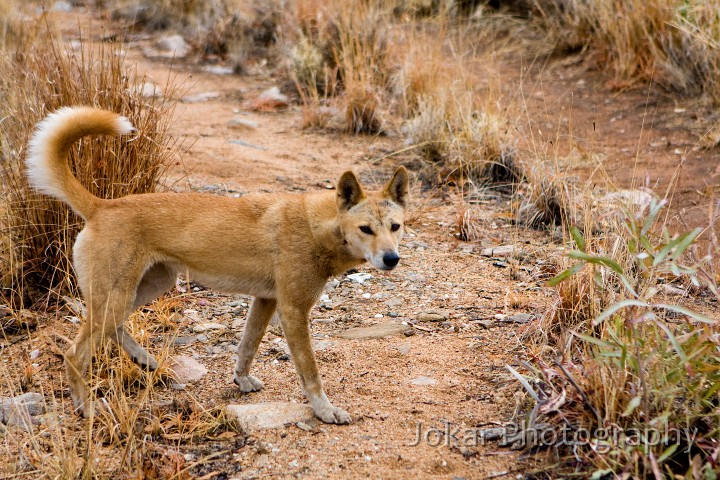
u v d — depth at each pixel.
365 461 9.05
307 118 22.77
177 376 11.07
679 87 22.08
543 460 8.98
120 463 9.07
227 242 10.50
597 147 19.92
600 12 24.42
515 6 29.97
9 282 13.25
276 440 9.55
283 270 10.31
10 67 15.42
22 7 25.02
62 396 10.47
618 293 11.87
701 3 21.69
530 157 19.08
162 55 29.00
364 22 25.33
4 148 13.42
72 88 13.67
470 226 15.98
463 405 10.22
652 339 9.09
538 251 15.22
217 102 24.84
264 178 18.41
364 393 10.66
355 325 12.70
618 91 23.11
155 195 10.73
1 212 13.35
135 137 13.27
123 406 9.88
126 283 10.24
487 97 21.92
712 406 8.68
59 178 10.29
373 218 10.47
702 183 17.28
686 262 13.58
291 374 11.37
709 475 7.69
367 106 22.20
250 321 10.81
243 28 29.92
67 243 12.99
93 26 31.34
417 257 15.23
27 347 11.91
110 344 11.39
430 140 20.38
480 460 9.03
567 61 25.50
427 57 24.34
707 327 8.65
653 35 22.84
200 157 19.52
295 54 25.62
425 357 11.55
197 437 9.69
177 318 12.96
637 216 12.16
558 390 9.77
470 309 13.07
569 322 11.77
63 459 8.73
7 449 9.27
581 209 16.08
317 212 10.45
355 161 20.11
